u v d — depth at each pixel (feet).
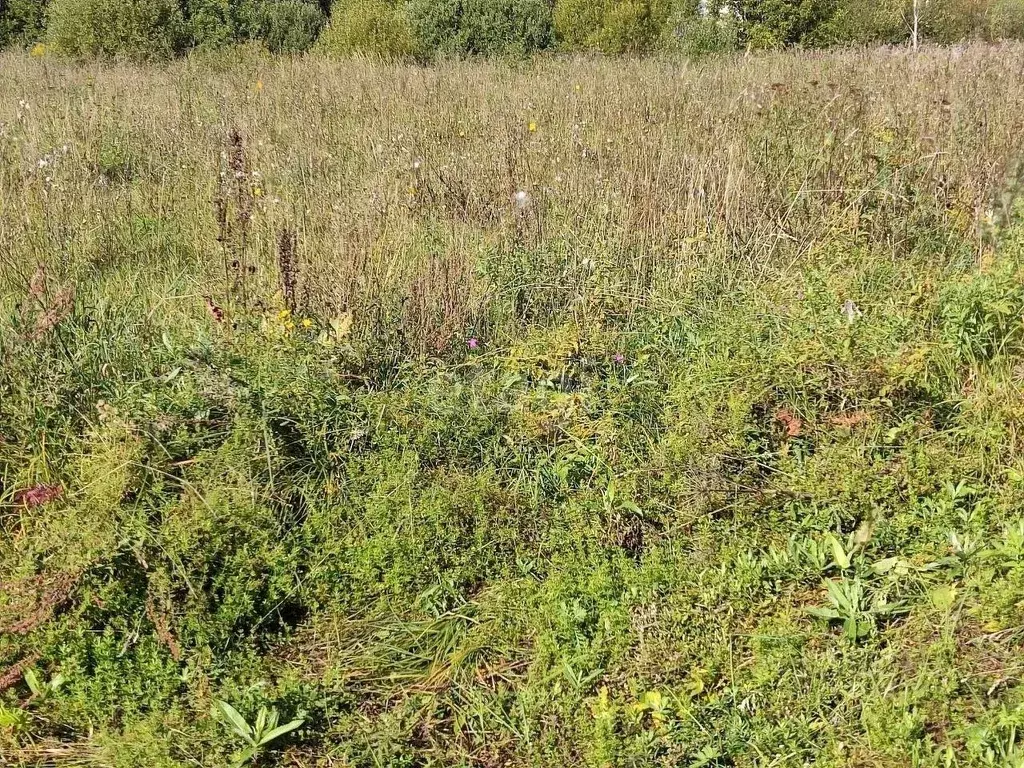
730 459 11.30
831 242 16.42
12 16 67.15
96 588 9.09
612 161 20.43
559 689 8.65
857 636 9.11
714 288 15.33
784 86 22.72
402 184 20.08
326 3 73.10
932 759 7.79
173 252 17.08
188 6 52.80
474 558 10.13
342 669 9.07
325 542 10.05
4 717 8.31
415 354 13.28
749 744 8.02
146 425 10.49
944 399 12.09
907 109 20.57
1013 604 9.09
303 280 14.12
